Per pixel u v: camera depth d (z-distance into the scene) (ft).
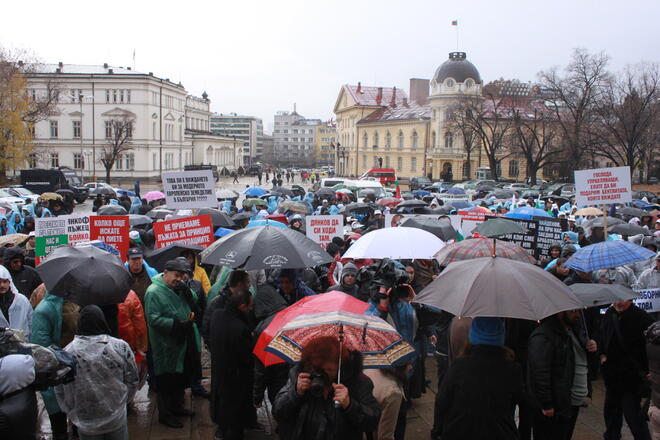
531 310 14.28
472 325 15.52
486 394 14.56
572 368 17.67
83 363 16.48
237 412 19.95
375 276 20.62
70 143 247.50
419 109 294.46
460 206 65.77
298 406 13.26
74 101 245.04
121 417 17.03
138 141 248.11
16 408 13.93
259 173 272.31
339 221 38.55
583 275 26.30
